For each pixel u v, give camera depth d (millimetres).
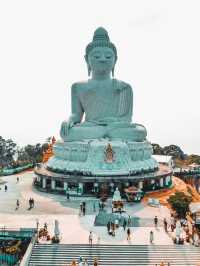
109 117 86125
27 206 65750
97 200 69938
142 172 78562
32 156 141375
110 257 46375
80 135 81688
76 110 88062
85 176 75000
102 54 86250
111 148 76625
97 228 54469
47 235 49688
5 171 100000
